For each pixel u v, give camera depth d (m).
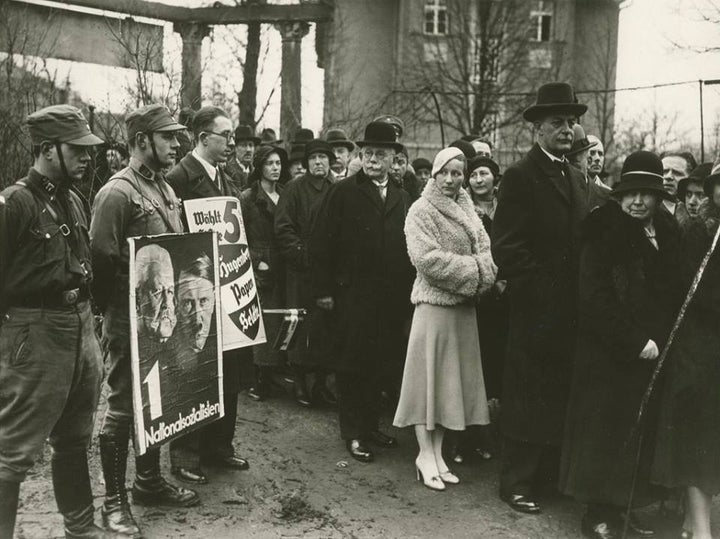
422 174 8.40
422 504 4.89
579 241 4.71
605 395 4.51
